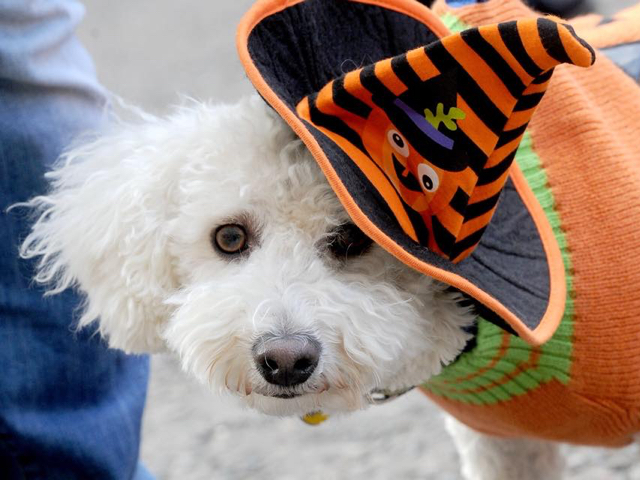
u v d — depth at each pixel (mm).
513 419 2795
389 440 4457
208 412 4977
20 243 2793
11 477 2697
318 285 2396
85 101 2967
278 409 2465
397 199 2264
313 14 2354
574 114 2543
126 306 2670
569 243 2492
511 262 2389
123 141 2750
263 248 2477
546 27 1825
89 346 2834
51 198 2803
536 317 2264
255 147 2457
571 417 2662
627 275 2445
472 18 2617
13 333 2723
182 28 12828
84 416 2795
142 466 3137
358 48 2402
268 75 2244
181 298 2559
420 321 2498
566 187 2525
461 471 3977
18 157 2797
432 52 1998
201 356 2412
